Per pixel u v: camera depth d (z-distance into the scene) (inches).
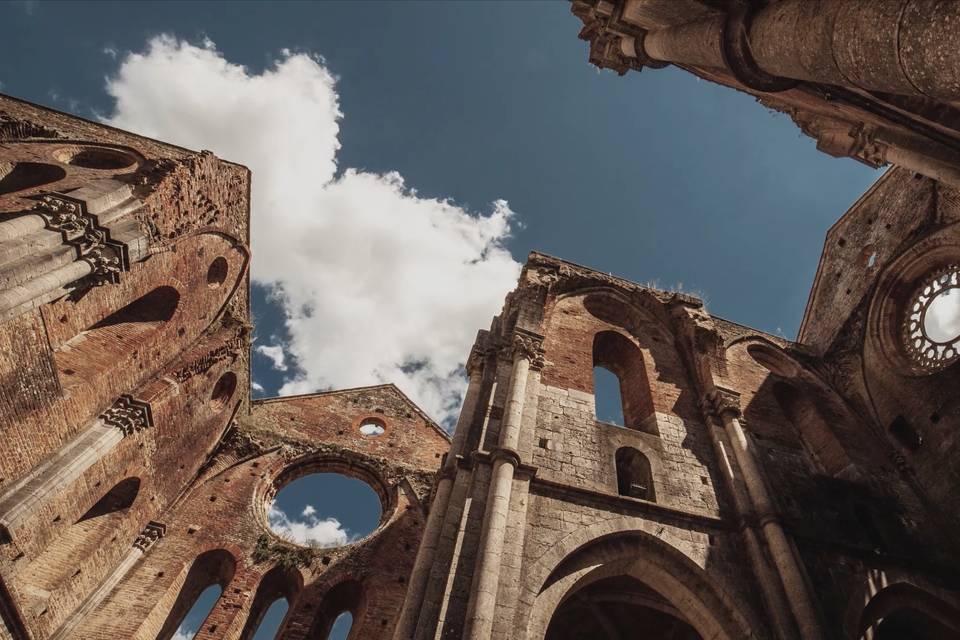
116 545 746.2
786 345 1018.1
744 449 650.8
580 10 581.6
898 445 805.9
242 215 1028.5
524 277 853.2
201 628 724.0
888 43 261.9
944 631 569.3
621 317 894.4
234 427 1024.2
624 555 519.2
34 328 565.9
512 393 601.6
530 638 421.4
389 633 759.1
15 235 560.4
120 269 661.9
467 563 448.8
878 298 922.7
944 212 840.9
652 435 668.7
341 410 1161.4
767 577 517.7
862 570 567.2
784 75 365.4
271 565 832.3
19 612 569.6
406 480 1022.4
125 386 734.5
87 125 930.7
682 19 467.5
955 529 681.0
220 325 969.5
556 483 544.4
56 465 605.6
